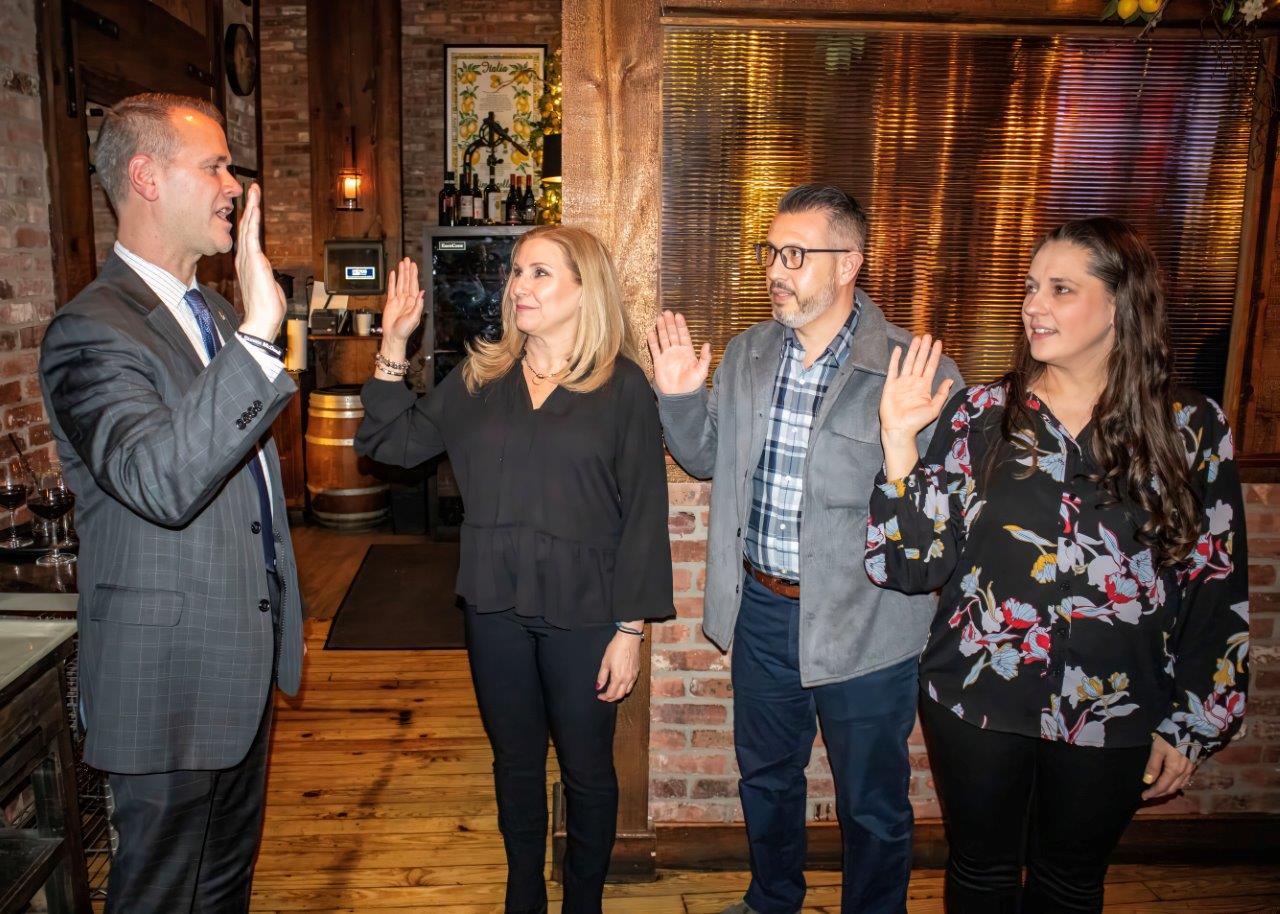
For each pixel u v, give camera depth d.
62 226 2.60
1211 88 2.05
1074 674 1.45
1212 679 1.44
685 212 2.11
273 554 1.72
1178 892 2.26
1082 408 1.48
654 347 1.87
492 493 1.77
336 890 2.26
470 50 5.86
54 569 2.14
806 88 2.06
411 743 3.01
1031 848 1.66
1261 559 2.21
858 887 1.89
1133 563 1.42
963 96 2.06
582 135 2.06
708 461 2.00
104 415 1.36
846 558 1.76
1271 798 2.32
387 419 1.88
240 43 4.49
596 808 1.86
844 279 1.74
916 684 1.84
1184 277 2.13
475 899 2.23
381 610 4.26
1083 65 2.05
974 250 2.12
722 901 2.24
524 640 1.82
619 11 2.02
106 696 1.48
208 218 1.57
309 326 5.80
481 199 5.74
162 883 1.58
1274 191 2.08
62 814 1.71
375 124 5.75
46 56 2.56
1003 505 1.48
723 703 2.28
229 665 1.55
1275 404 2.16
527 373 1.82
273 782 2.76
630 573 1.78
